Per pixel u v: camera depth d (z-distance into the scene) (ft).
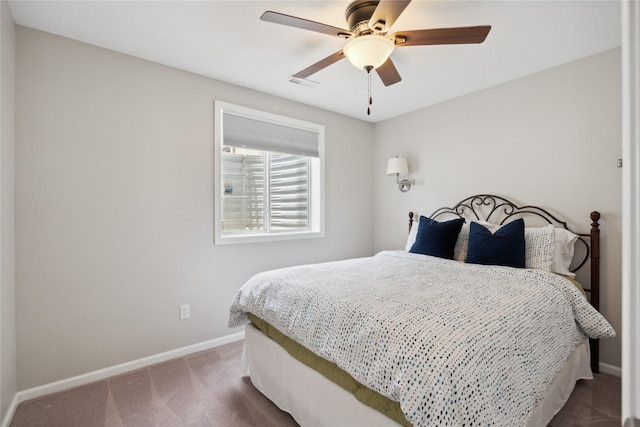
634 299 1.18
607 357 7.61
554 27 6.61
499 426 3.51
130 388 7.00
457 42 5.75
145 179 8.02
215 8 6.02
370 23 5.51
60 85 6.93
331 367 5.03
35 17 6.28
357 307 4.95
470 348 3.80
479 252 8.14
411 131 12.07
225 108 9.33
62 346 6.96
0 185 5.55
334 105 11.39
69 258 7.03
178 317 8.56
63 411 6.19
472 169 10.27
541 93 8.72
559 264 7.64
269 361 6.44
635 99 1.17
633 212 1.18
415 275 7.06
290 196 11.70
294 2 5.82
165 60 8.07
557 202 8.46
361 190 13.14
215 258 9.21
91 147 7.29
